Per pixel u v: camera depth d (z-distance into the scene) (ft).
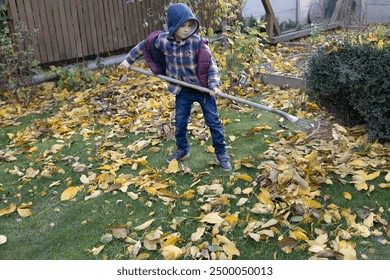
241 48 19.29
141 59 25.90
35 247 10.75
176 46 12.78
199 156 14.51
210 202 11.65
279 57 22.81
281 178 12.11
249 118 17.40
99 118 18.42
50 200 12.75
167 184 12.92
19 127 18.44
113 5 25.52
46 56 23.50
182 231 10.91
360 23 22.44
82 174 14.01
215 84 12.71
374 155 13.75
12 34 21.13
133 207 12.01
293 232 10.34
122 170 14.02
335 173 12.87
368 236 10.36
